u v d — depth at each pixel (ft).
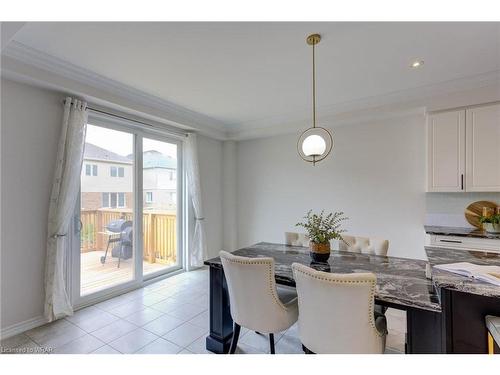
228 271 6.00
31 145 7.96
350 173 12.50
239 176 16.15
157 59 7.61
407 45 6.89
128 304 9.82
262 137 15.23
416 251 11.02
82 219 9.64
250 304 5.80
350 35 6.45
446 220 10.44
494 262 5.43
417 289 4.75
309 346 4.98
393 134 11.51
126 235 11.21
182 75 8.67
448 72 8.49
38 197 8.11
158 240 12.78
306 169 13.78
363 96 10.66
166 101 11.13
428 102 9.89
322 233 6.75
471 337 4.40
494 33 6.34
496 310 4.25
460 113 9.36
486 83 8.85
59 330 7.87
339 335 4.56
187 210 13.98
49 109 8.34
